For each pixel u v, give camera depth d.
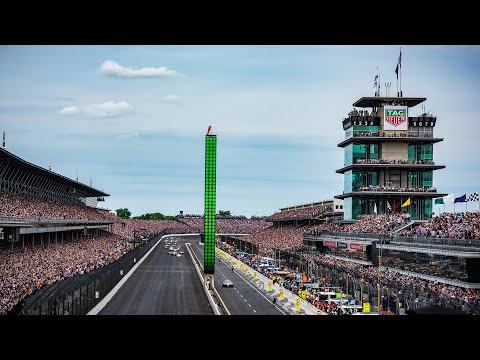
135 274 129.00
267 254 164.50
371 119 149.62
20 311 54.38
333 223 160.62
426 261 82.50
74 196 195.25
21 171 129.12
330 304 75.50
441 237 89.81
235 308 79.12
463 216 93.94
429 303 65.69
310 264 116.56
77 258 113.44
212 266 105.62
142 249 181.50
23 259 92.25
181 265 156.50
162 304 82.50
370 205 147.62
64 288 69.44
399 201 148.00
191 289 102.25
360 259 108.88
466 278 70.25
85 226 163.12
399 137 147.50
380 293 75.81
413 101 152.50
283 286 104.81
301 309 78.31
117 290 99.31
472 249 72.56
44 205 131.38
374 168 148.12
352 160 149.38
